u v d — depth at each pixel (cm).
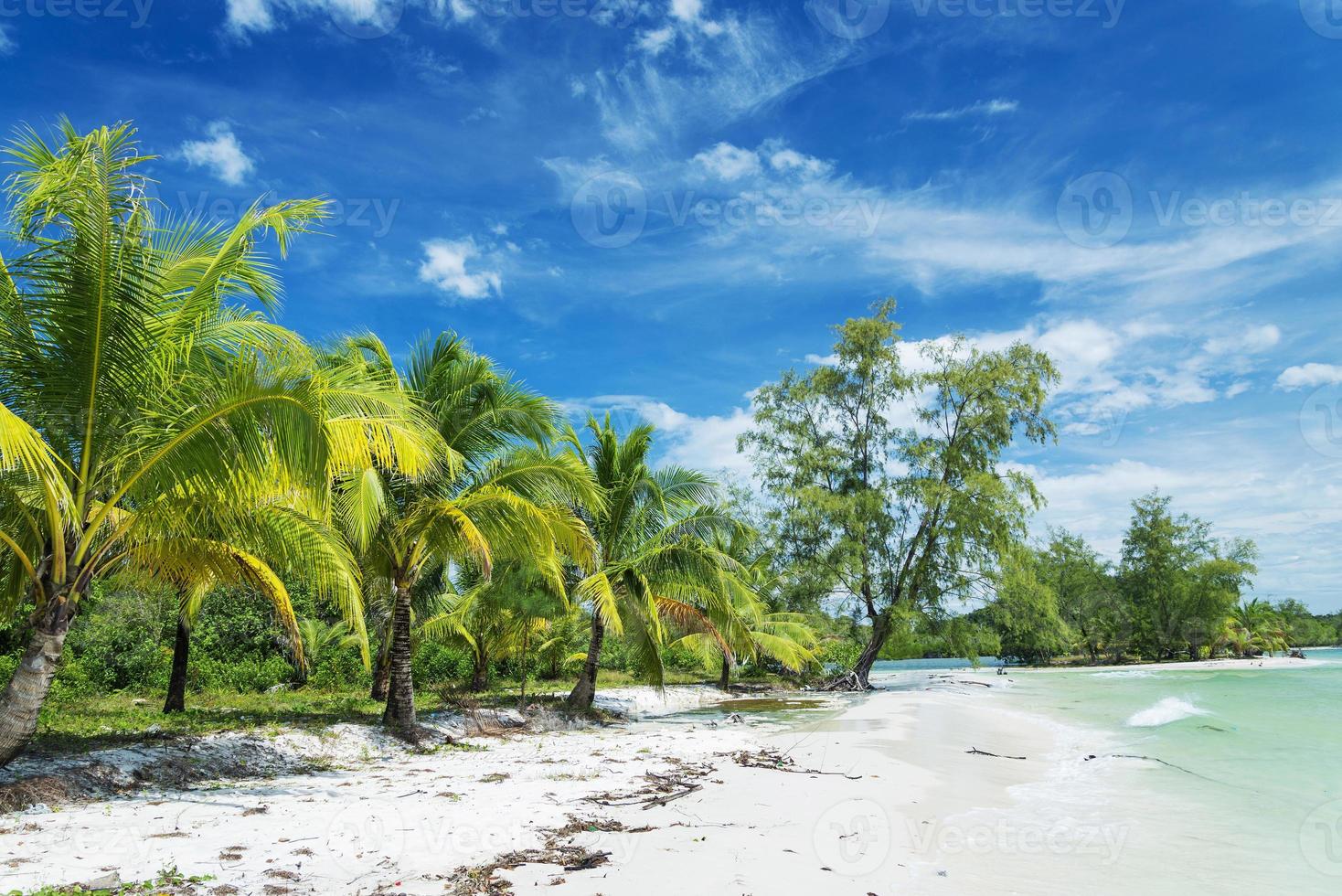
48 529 876
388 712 1373
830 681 3553
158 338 852
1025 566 3247
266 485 858
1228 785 1005
